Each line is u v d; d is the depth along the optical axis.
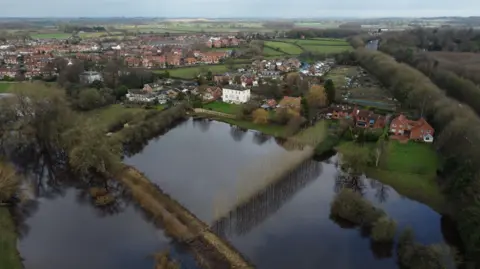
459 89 168.00
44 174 112.88
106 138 118.12
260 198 91.94
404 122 134.12
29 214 90.69
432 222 85.25
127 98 189.00
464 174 87.88
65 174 112.00
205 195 95.19
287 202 94.19
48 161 122.69
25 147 128.62
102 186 103.19
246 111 164.62
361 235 80.88
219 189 98.00
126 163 118.06
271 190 95.81
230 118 166.50
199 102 180.50
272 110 171.38
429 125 133.75
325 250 75.94
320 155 122.81
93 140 109.06
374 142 128.75
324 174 111.25
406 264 70.50
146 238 79.88
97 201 94.44
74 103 168.62
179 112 166.38
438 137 123.88
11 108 128.38
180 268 69.31
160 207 89.25
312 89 174.88
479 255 67.75
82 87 194.00
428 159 114.88
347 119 147.50
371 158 113.19
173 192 97.38
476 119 124.69
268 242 78.12
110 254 75.12
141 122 147.25
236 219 84.19
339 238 79.75
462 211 78.88
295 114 153.38
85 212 91.25
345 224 84.75
